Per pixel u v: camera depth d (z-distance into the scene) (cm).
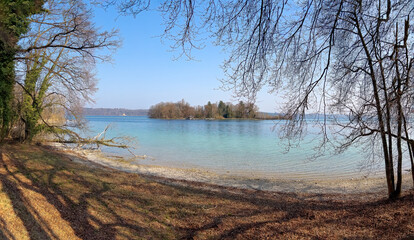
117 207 937
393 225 688
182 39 386
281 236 707
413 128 831
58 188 1062
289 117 675
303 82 614
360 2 531
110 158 2339
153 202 1034
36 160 1544
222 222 849
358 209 908
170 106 14612
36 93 1998
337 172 1855
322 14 520
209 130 6278
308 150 2853
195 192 1253
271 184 1528
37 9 1456
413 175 932
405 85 686
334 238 669
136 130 6025
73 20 1398
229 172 1866
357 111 779
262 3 365
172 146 3300
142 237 736
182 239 743
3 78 1481
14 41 1363
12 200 779
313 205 1047
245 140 4031
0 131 1844
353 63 765
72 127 2234
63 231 697
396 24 698
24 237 617
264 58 415
